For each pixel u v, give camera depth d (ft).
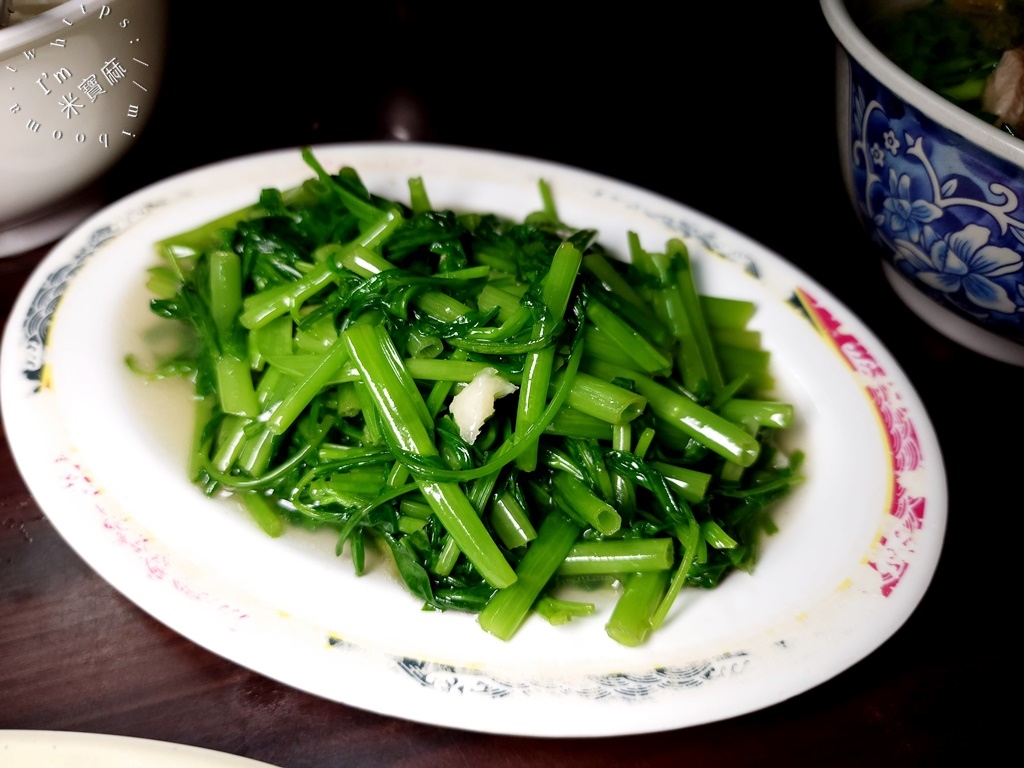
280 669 0.72
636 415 0.85
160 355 0.94
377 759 0.73
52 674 0.74
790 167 1.38
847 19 1.00
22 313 0.90
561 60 1.52
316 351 0.90
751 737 0.77
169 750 0.68
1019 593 0.89
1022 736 0.79
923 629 0.85
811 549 0.86
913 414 0.96
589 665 0.76
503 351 0.84
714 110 1.47
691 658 0.77
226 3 1.46
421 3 1.53
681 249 1.06
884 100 0.95
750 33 1.66
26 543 0.82
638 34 1.62
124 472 0.83
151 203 1.03
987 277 0.98
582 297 0.90
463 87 1.41
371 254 0.90
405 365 0.85
